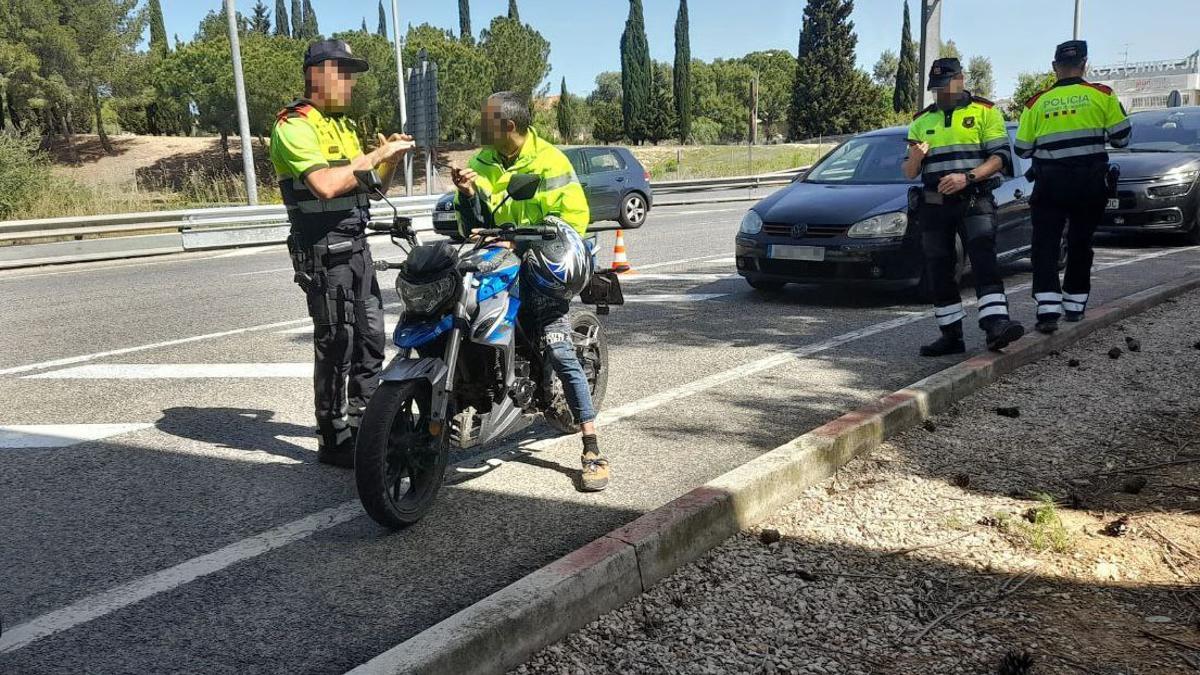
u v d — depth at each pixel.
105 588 3.24
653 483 4.18
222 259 14.28
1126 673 2.73
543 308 4.11
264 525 3.78
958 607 3.12
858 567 3.38
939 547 3.53
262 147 48.91
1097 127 6.32
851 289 9.34
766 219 8.61
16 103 46.72
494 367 3.92
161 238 15.27
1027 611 3.09
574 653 2.82
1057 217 6.45
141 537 3.67
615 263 10.85
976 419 4.96
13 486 4.25
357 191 4.24
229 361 6.76
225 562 3.44
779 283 9.23
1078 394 5.38
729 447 4.65
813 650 2.86
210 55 45.47
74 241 14.42
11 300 10.22
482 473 4.33
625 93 73.81
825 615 3.06
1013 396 5.36
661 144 71.81
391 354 6.90
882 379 5.88
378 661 2.51
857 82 70.75
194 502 4.04
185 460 4.59
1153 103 62.22
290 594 3.19
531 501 3.98
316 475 4.38
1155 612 3.08
